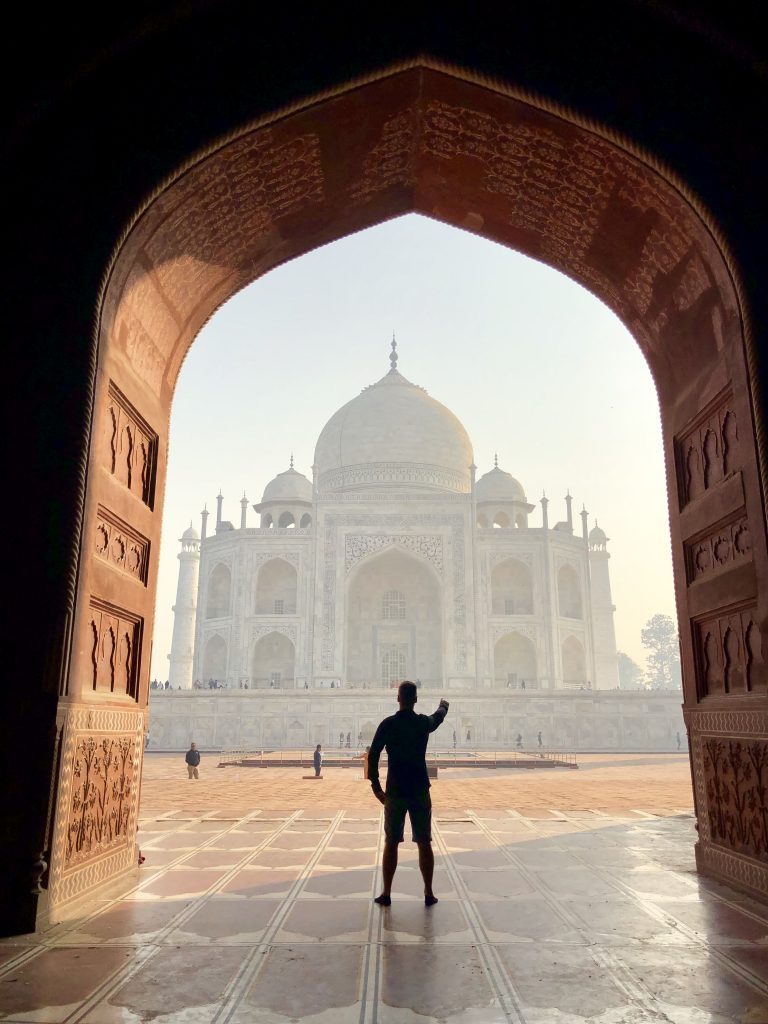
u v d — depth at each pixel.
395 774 4.69
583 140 5.04
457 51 4.89
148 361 5.64
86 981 3.22
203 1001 3.00
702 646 5.52
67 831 4.26
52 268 4.60
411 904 4.52
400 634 42.62
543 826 8.06
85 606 4.46
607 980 3.23
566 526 48.00
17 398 4.43
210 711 32.69
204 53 4.89
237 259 6.11
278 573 43.00
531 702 33.19
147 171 4.72
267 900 4.61
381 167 5.96
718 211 4.64
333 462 47.59
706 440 5.37
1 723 4.06
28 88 4.56
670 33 4.85
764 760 4.46
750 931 3.95
